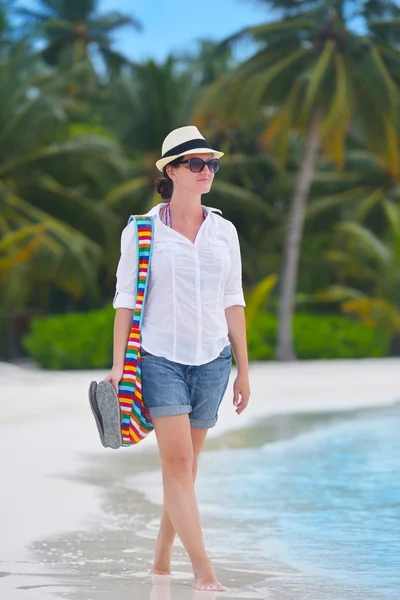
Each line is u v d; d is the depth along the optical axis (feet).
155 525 29.86
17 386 91.66
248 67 158.20
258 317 162.40
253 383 94.12
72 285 177.37
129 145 203.31
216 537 28.55
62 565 24.26
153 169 201.36
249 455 47.26
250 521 31.04
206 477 40.40
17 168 177.99
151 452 47.85
